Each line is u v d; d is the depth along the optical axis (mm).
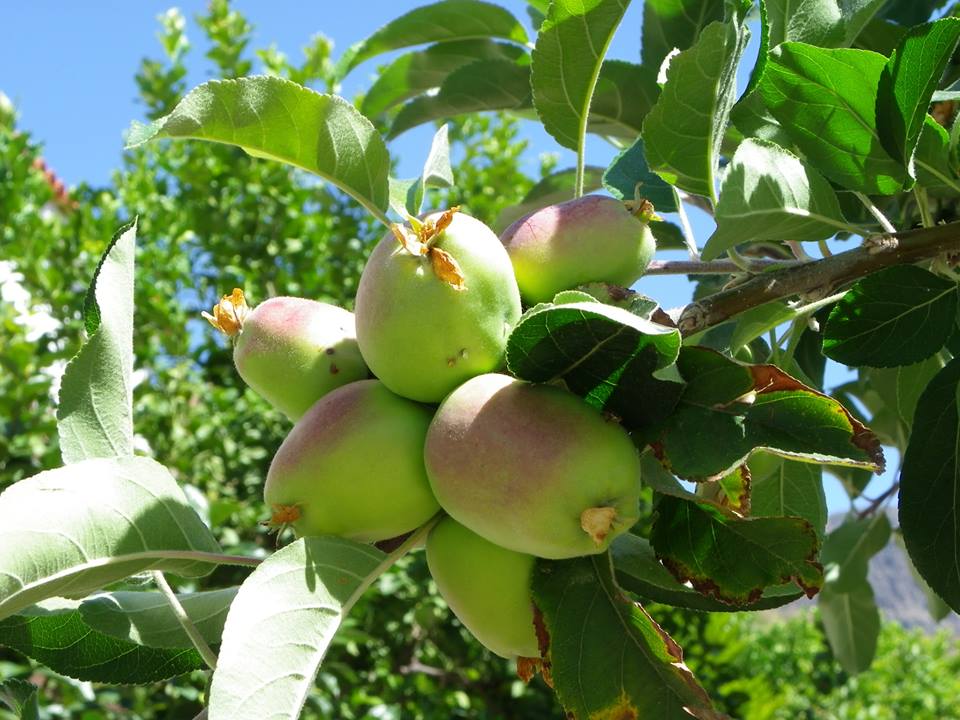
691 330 246
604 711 207
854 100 271
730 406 207
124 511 210
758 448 202
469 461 196
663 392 204
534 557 214
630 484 196
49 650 266
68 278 1007
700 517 221
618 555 239
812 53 266
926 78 259
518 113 475
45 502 199
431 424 206
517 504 192
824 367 389
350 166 261
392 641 1007
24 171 991
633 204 235
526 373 202
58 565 198
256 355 236
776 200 267
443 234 207
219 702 173
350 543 207
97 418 238
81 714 746
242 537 999
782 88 277
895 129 270
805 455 198
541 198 469
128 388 245
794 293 256
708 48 246
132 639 244
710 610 244
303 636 189
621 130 423
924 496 269
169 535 217
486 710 980
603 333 193
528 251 227
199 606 255
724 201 258
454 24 457
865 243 262
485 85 459
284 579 192
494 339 208
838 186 379
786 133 298
